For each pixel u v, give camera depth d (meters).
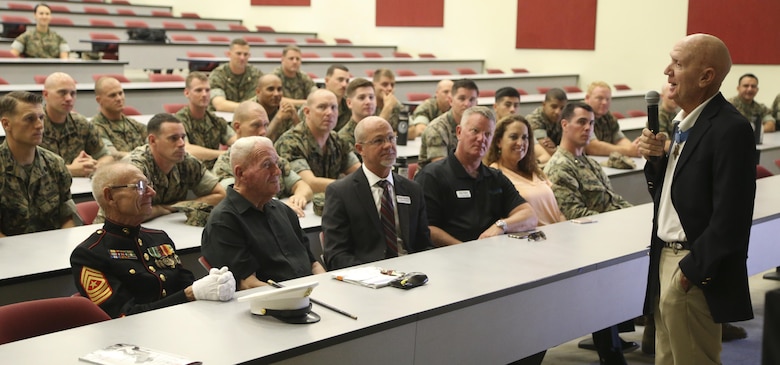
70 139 4.89
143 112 7.68
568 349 3.98
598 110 6.27
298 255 3.10
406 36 14.16
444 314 2.39
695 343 2.55
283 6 15.84
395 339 2.26
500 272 2.77
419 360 2.35
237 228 2.93
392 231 3.31
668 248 2.60
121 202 2.69
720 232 2.36
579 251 3.11
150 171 3.93
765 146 6.87
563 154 4.38
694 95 2.46
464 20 13.40
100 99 5.27
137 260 2.74
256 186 2.98
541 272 2.78
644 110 10.37
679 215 2.50
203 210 3.78
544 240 3.29
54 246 3.32
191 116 5.48
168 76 9.07
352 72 11.45
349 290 2.52
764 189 4.42
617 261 3.01
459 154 3.68
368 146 3.32
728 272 2.43
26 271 2.95
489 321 2.54
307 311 2.23
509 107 6.18
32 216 3.75
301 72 8.00
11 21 12.92
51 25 12.63
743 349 3.97
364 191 3.32
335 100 4.65
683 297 2.53
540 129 6.07
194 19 15.87
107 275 2.66
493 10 13.04
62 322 2.23
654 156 2.61
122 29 13.35
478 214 3.67
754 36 10.34
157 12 16.27
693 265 2.42
